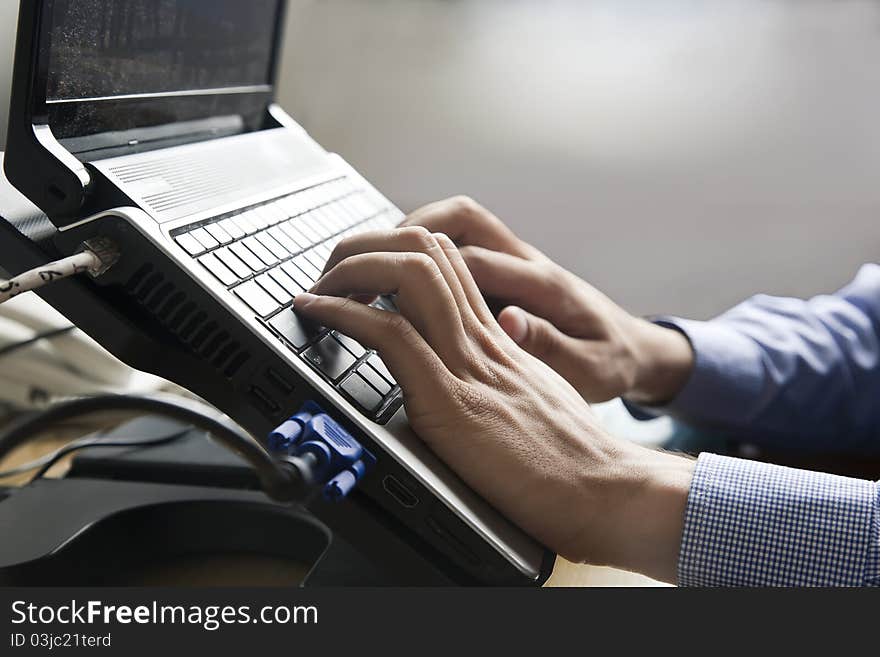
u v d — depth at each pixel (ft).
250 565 1.68
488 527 1.34
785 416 2.81
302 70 4.06
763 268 3.86
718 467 1.58
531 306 2.31
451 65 3.98
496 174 4.01
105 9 1.53
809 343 2.94
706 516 1.50
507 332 2.09
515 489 1.42
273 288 1.49
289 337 1.39
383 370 1.52
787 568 1.49
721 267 3.89
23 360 2.10
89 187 1.36
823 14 3.67
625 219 3.93
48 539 1.52
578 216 3.96
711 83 3.79
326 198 2.17
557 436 1.53
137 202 1.38
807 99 3.73
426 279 1.51
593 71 3.87
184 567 1.67
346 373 1.42
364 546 1.32
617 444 1.63
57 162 1.32
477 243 2.40
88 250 1.27
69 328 2.23
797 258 3.83
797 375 2.84
